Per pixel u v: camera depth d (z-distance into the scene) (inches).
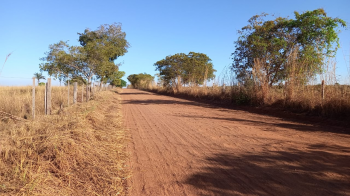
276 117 457.7
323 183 157.8
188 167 197.0
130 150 245.8
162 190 159.0
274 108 532.7
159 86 1857.8
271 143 258.4
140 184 168.6
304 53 557.6
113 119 405.1
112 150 231.5
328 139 273.7
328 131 318.7
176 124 387.5
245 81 692.1
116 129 331.0
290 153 220.7
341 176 167.2
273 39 619.8
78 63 758.5
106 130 307.6
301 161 199.0
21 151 171.8
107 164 195.2
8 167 154.2
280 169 183.9
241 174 178.2
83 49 754.8
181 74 1320.1
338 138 278.1
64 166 170.9
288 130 327.9
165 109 614.5
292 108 487.2
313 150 229.0
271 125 368.8
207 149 243.8
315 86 483.5
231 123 390.6
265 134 303.3
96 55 763.4
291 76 513.0
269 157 211.8
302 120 414.0
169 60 1327.5
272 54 623.5
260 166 191.8
